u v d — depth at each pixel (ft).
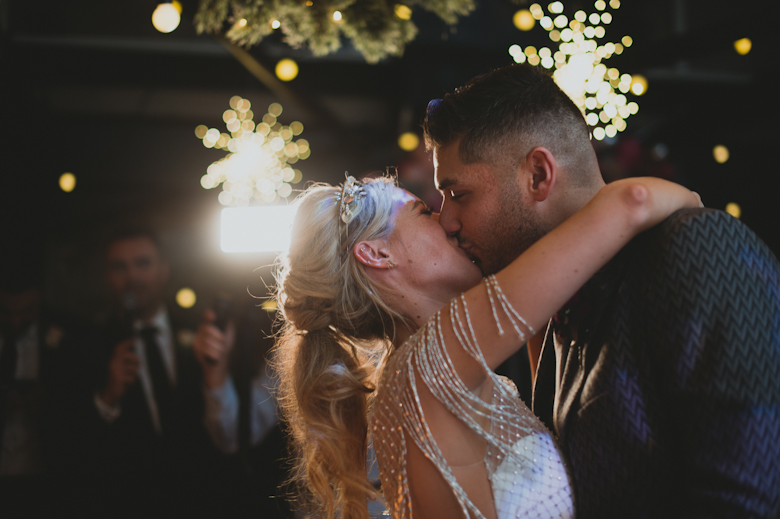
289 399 5.20
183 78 16.01
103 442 9.71
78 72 15.25
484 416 3.70
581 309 3.69
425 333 3.72
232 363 10.07
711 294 3.13
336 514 5.26
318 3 6.79
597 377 3.47
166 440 9.84
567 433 3.67
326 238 4.71
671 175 12.38
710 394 3.06
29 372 9.93
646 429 3.32
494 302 3.44
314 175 18.10
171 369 10.18
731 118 16.52
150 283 10.66
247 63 13.11
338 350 4.89
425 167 13.26
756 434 2.97
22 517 9.44
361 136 17.62
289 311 4.93
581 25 8.71
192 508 9.70
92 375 9.96
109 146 18.43
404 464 3.78
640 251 3.43
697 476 3.10
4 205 11.89
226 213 8.89
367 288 4.60
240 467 9.89
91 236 17.90
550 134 4.02
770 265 3.26
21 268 10.27
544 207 4.04
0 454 9.55
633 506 3.36
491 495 3.59
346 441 4.80
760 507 2.96
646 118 18.01
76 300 17.62
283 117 18.02
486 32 15.53
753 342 3.05
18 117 13.87
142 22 14.80
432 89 15.33
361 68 16.28
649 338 3.31
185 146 18.86
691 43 11.78
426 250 4.51
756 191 19.21
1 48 13.97
